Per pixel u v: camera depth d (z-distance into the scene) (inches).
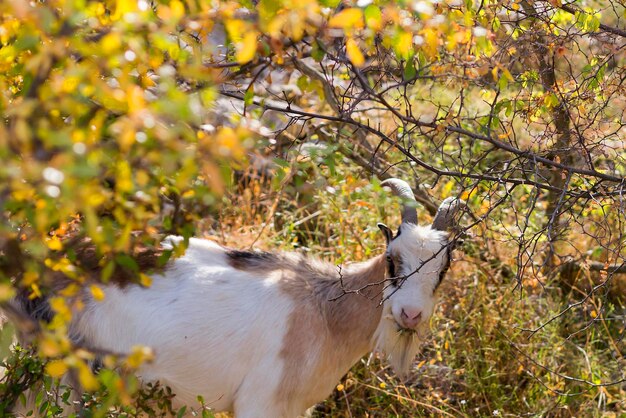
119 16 100.7
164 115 95.2
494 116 179.0
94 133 95.2
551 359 256.8
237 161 115.6
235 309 198.1
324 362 203.8
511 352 255.4
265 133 124.3
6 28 106.8
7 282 101.0
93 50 94.7
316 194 293.6
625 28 218.7
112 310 189.8
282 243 273.0
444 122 175.3
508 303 267.7
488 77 227.6
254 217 304.0
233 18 110.9
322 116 172.4
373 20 114.2
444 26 134.9
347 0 128.0
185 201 119.4
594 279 293.6
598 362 265.6
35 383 172.4
